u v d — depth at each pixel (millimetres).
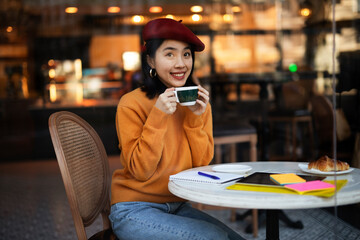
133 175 1485
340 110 2154
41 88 7160
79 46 7840
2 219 3227
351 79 2174
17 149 5918
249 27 6914
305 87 3797
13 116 6012
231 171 1409
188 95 1390
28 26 7770
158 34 1505
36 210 3465
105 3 7555
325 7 4910
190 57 1581
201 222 1362
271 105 3844
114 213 1493
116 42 7930
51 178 4680
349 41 2301
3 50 7598
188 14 6324
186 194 1197
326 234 2162
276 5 6676
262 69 6590
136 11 6848
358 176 1317
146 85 1571
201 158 1617
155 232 1371
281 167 1539
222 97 4215
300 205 1066
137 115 1515
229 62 6848
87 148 1619
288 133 3453
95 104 6070
